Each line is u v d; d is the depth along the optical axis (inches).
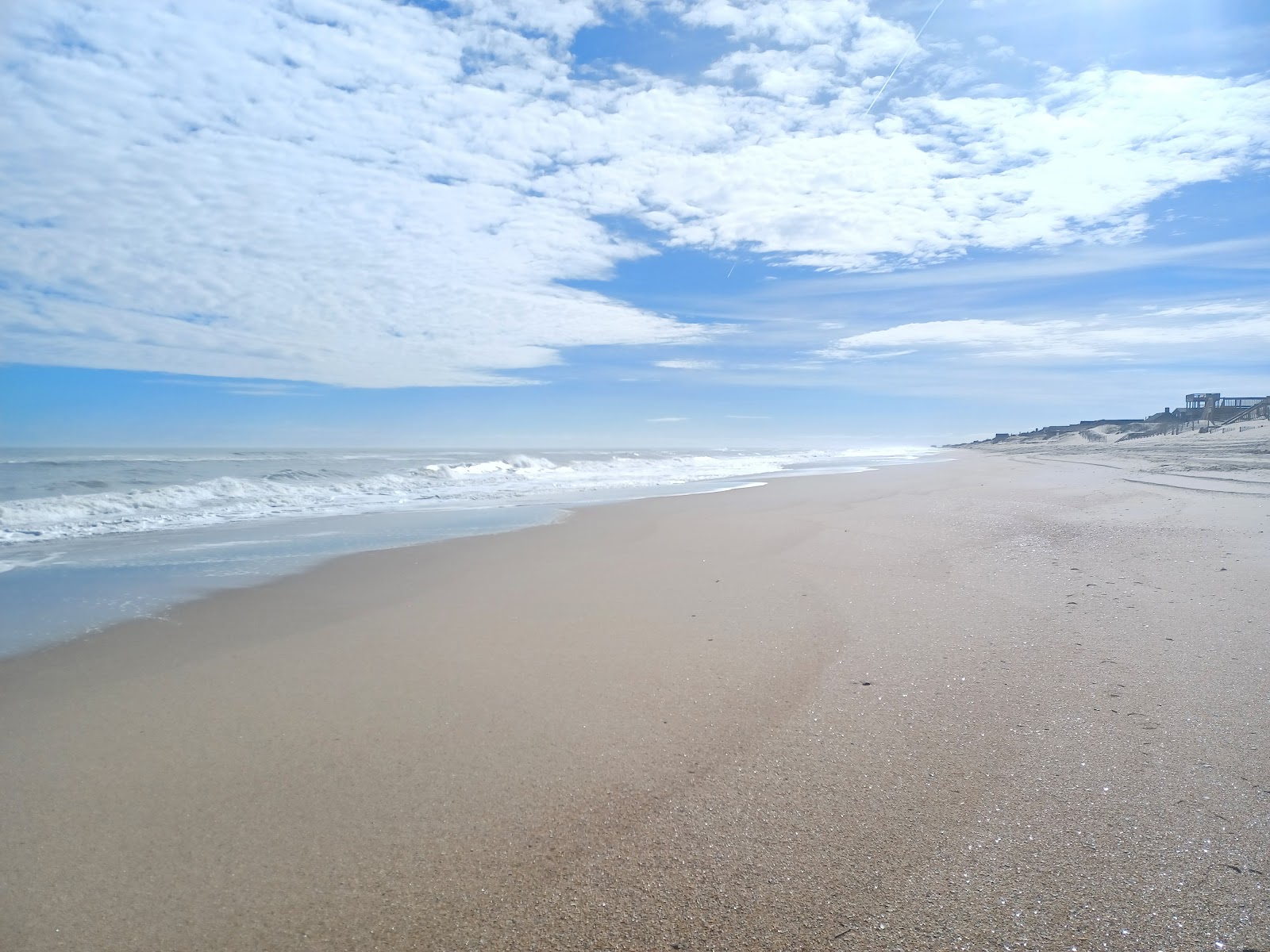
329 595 246.8
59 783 117.9
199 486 542.0
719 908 85.8
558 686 159.5
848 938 80.1
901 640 186.1
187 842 101.3
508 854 97.7
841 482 743.7
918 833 99.5
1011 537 340.2
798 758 123.2
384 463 898.7
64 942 81.4
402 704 150.0
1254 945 76.2
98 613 223.1
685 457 1589.6
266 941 82.0
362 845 100.3
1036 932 79.7
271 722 141.7
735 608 224.5
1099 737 125.8
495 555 320.2
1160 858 91.4
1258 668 154.5
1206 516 374.6
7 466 599.8
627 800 111.0
